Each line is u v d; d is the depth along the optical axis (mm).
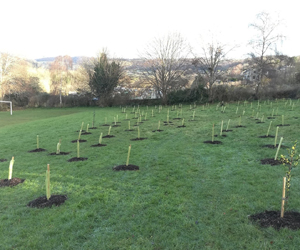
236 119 18297
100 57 44781
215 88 35094
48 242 3918
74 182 6590
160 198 5395
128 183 6379
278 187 5598
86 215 4672
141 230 4168
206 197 5371
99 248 3744
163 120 20625
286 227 3891
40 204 5215
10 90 49656
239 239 3789
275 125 14023
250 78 36219
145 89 42125
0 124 24719
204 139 11898
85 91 47719
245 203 4934
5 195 5859
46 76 58031
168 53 38562
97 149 10719
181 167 7609
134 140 12578
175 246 3734
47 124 21375
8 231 4258
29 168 8148
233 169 7125
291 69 37000
